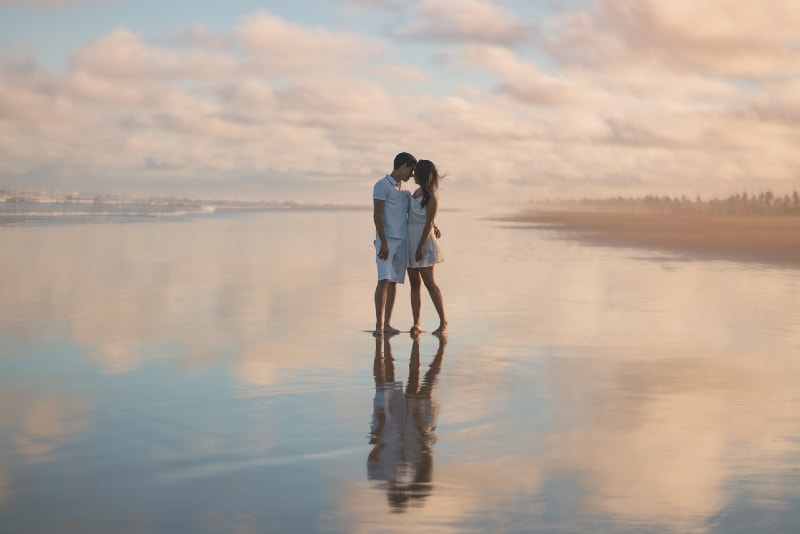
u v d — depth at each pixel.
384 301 7.52
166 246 18.14
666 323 8.16
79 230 23.67
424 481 3.40
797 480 3.44
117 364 5.83
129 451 3.76
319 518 2.96
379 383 5.35
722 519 3.00
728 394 5.08
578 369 5.86
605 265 15.16
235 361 6.02
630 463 3.67
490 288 11.27
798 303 9.76
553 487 3.33
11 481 3.33
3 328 7.30
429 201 7.56
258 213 54.97
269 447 3.87
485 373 5.71
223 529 2.85
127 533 2.81
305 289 10.79
